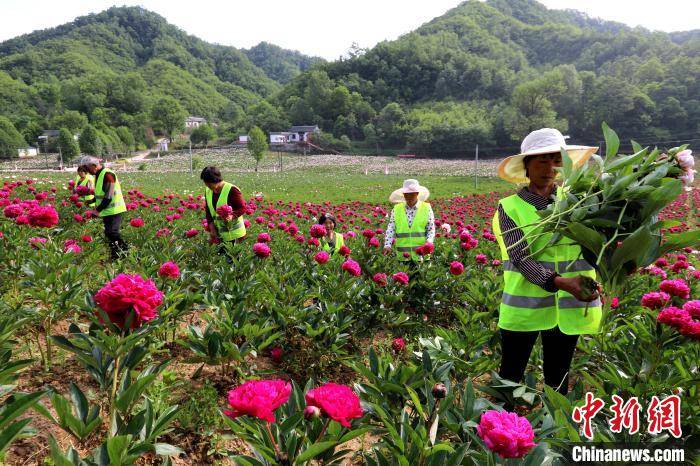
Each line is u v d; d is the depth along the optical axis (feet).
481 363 10.71
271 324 12.83
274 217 40.86
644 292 17.95
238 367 10.80
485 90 509.76
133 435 6.64
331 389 5.65
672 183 6.68
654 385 8.59
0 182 69.62
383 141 424.46
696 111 327.88
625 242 6.77
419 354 11.00
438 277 18.78
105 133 398.42
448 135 357.00
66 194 41.65
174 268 12.23
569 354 9.52
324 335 12.70
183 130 510.58
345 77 577.02
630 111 332.80
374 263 20.06
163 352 12.63
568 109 346.95
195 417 9.46
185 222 31.53
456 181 181.06
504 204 9.36
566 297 8.93
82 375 10.84
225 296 13.23
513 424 5.11
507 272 9.51
